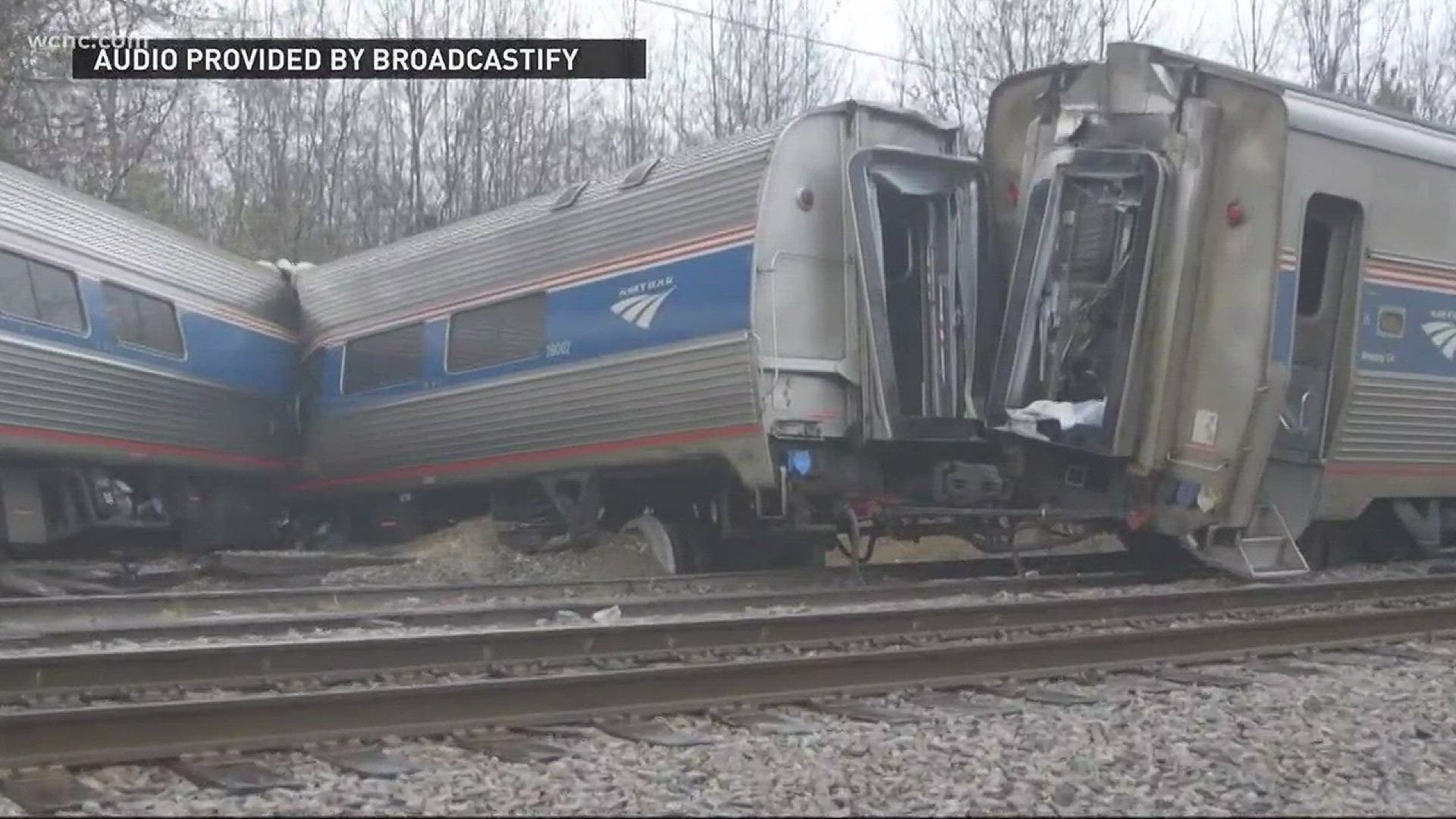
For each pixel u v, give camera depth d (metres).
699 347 32.72
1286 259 30.02
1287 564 31.33
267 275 49.28
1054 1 72.06
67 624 25.14
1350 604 28.70
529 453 38.81
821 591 29.41
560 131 81.44
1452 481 35.69
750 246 31.73
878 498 32.84
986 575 36.19
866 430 32.56
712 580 33.06
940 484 33.03
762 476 31.61
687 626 21.34
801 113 32.75
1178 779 14.85
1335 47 79.50
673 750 15.65
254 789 13.59
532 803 13.41
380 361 45.09
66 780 13.48
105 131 66.06
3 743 13.77
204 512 45.81
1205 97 30.73
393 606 29.22
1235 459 29.81
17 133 59.69
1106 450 30.50
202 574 38.25
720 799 13.65
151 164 74.50
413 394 43.28
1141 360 30.70
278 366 47.97
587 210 36.97
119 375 39.97
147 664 17.70
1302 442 32.31
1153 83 31.28
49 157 61.66
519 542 40.31
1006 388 32.12
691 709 17.34
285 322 48.97
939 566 37.09
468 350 41.00
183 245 45.06
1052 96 33.03
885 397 32.12
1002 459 34.09
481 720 16.12
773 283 31.89
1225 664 21.81
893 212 34.53
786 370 31.91
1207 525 30.31
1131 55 31.53
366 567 40.38
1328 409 32.22
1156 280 30.69
